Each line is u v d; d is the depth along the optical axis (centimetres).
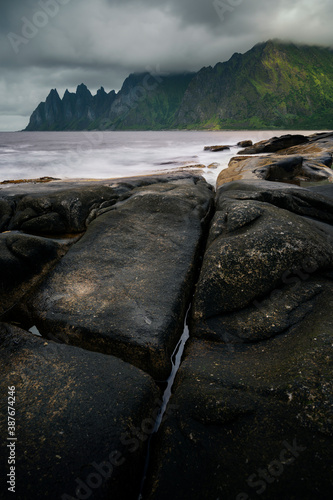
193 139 5616
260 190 580
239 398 206
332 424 175
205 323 308
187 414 206
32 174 1570
